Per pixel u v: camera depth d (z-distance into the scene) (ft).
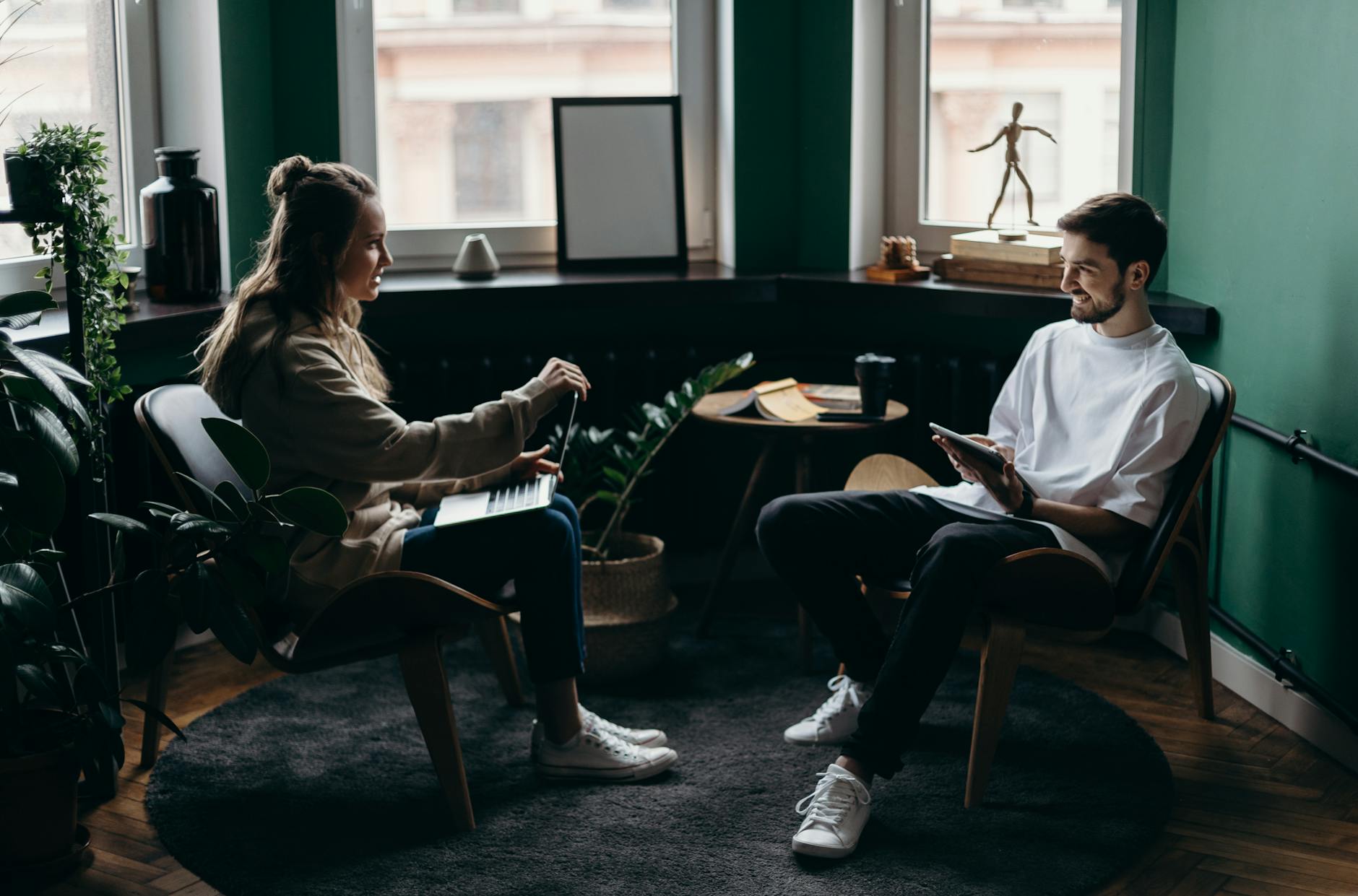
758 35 11.97
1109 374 8.41
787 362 12.18
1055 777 8.41
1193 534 8.95
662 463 11.88
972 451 8.08
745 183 12.20
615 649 9.95
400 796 8.25
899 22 11.96
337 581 7.66
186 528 7.06
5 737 7.16
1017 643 7.86
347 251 7.80
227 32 10.83
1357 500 8.25
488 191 12.19
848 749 7.70
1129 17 10.73
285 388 7.47
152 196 10.18
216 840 7.66
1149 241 8.18
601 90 12.25
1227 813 7.97
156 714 7.55
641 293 11.46
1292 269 8.91
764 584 12.58
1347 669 8.46
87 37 10.41
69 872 7.36
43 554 7.30
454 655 10.71
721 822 7.86
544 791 8.32
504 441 7.95
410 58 11.78
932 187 12.24
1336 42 8.29
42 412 6.98
